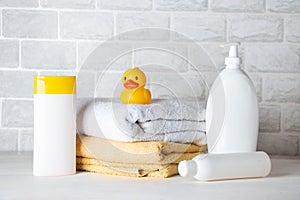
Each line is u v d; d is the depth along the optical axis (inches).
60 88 40.7
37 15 56.8
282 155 56.7
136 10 57.1
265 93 57.1
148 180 40.3
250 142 43.8
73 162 42.3
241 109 43.6
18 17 56.8
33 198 33.8
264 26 57.0
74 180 39.9
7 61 56.8
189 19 57.1
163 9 57.0
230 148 43.4
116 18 57.1
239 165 39.8
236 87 43.7
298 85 56.9
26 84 57.0
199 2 57.0
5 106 56.9
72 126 41.9
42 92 40.5
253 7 57.0
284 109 57.0
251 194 35.5
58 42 57.0
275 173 44.1
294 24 56.9
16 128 57.1
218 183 39.4
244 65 57.2
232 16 57.1
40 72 57.0
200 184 38.9
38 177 41.0
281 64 57.1
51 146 41.2
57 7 56.9
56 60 57.0
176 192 35.9
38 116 40.9
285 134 57.0
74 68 57.1
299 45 56.8
